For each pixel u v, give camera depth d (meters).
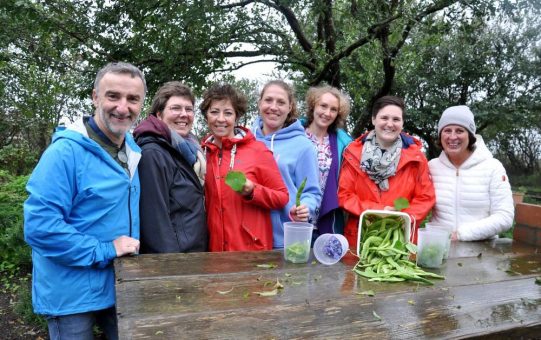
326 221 2.68
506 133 14.07
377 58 6.23
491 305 1.47
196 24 5.79
